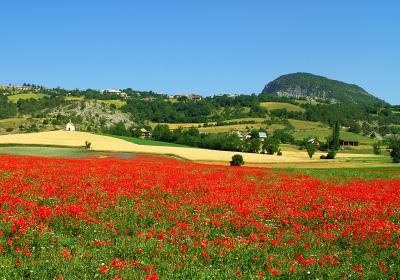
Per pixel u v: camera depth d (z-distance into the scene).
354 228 19.80
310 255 16.17
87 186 26.47
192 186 28.61
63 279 12.15
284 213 22.39
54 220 18.11
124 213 20.17
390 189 34.50
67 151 95.88
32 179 28.78
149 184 28.34
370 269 15.21
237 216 20.95
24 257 13.95
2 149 92.62
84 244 15.92
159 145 135.25
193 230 18.23
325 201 27.06
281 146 173.25
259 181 35.84
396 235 19.48
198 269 13.75
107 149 103.94
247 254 15.68
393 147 95.00
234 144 140.75
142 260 14.50
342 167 76.31
